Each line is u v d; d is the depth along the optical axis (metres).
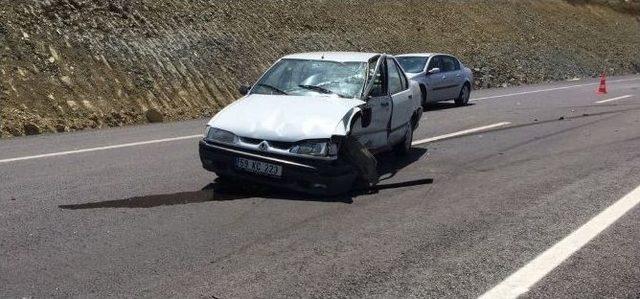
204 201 6.22
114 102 12.66
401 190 6.86
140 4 15.88
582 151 9.29
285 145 6.13
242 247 4.91
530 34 32.72
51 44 12.94
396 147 8.80
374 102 7.37
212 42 16.44
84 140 9.89
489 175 7.68
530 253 4.84
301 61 7.80
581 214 5.90
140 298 3.95
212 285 4.16
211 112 14.11
